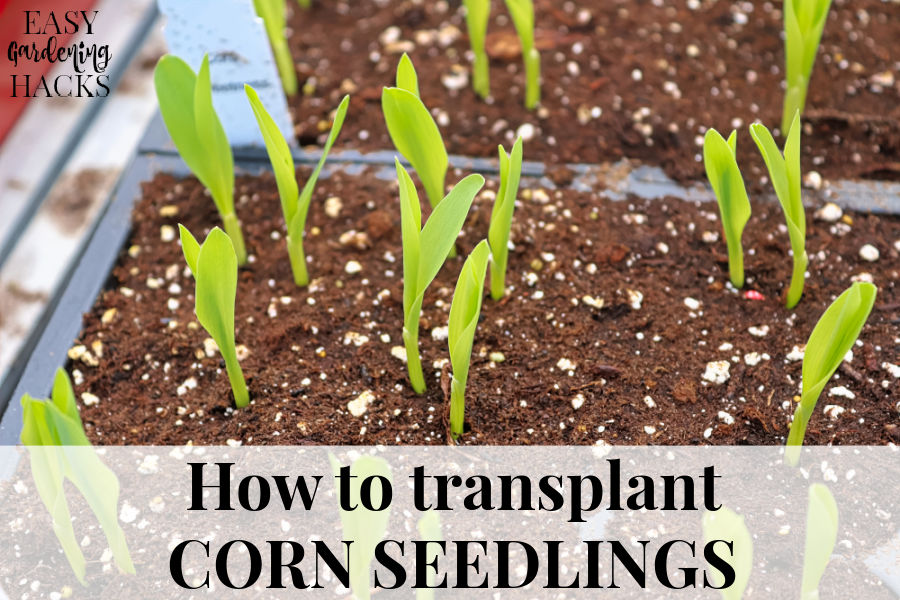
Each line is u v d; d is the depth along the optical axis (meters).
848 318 1.00
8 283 1.61
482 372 1.33
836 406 1.27
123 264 1.54
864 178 1.61
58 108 1.90
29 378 1.36
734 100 1.76
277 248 1.54
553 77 1.82
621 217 1.56
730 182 1.26
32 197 1.75
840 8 1.98
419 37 1.96
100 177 1.80
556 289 1.45
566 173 1.62
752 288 1.44
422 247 1.12
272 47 1.76
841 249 1.49
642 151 1.67
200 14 1.45
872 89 1.77
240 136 1.67
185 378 1.35
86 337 1.42
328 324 1.41
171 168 1.68
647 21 1.94
